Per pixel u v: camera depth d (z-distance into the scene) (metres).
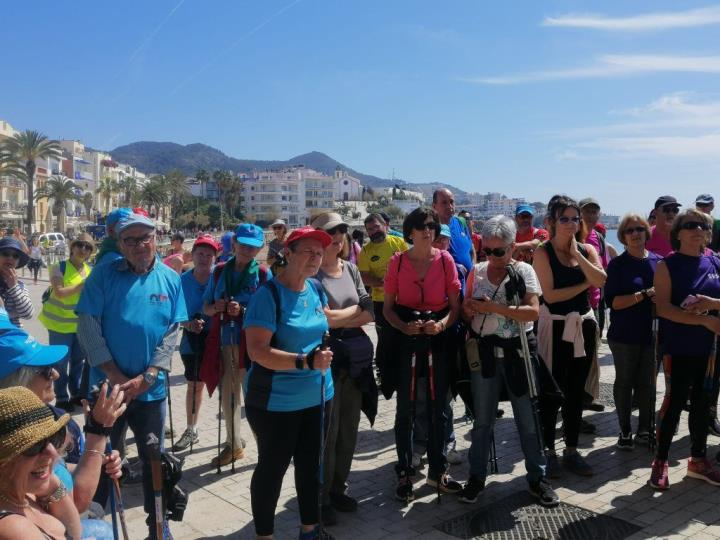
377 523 4.48
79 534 2.71
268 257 6.32
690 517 4.46
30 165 56.81
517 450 5.90
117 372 3.93
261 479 3.88
